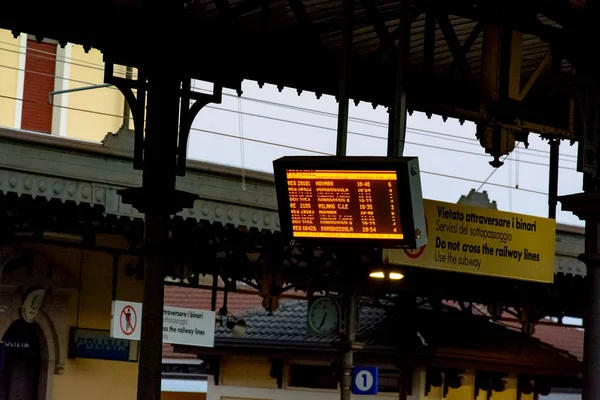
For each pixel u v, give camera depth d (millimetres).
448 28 30359
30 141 41594
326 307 54188
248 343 65812
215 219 45250
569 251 57594
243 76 30250
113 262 50406
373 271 43438
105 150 43406
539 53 36469
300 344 64688
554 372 71250
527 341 71500
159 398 28250
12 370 49156
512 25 30281
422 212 26531
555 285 59438
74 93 61375
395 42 35125
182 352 66938
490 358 66938
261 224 46562
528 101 37062
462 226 33062
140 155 28688
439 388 66312
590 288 30453
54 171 42281
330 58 31703
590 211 30375
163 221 28500
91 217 44344
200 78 29641
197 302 75062
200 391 75625
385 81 33406
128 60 28875
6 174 41219
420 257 32125
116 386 52250
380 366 66312
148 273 28344
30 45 60062
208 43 29500
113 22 28781
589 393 30312
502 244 33938
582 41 30578
